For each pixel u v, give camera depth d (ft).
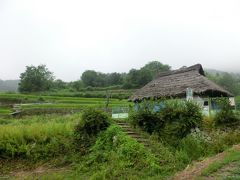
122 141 49.80
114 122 59.52
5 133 58.54
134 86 333.21
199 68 83.30
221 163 34.76
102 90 330.13
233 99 72.08
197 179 30.94
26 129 60.95
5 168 51.98
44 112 150.20
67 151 56.24
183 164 44.01
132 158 45.50
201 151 50.57
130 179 39.11
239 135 53.98
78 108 153.79
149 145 50.42
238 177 29.27
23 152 55.72
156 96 80.84
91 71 416.46
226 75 328.90
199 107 59.52
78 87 369.91
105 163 47.09
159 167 41.68
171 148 51.85
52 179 43.70
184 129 55.31
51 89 372.38
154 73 363.56
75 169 49.32
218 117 59.88
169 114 58.54
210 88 71.36
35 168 51.96
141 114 59.77
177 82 81.82
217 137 54.19
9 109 178.70
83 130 57.88
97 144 53.47
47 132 60.80
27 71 367.66
